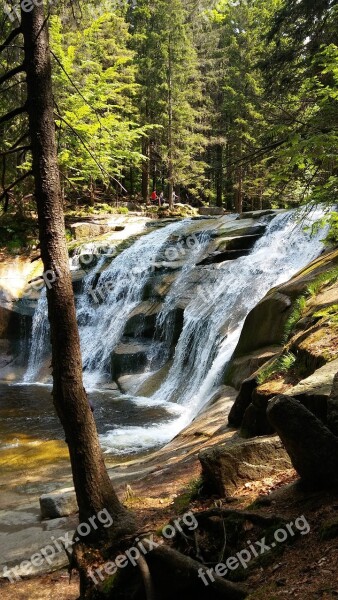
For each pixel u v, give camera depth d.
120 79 30.89
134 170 39.41
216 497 5.20
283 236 16.98
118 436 11.17
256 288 15.23
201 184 33.38
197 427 9.24
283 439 4.22
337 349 6.46
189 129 36.53
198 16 34.62
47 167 4.44
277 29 10.37
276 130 5.72
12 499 7.96
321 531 3.51
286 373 7.19
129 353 16.77
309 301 9.45
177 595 3.50
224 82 31.77
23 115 8.44
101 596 4.00
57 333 4.44
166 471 7.23
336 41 9.53
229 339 13.70
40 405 14.30
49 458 9.95
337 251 11.18
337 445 4.05
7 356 19.61
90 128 16.80
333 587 2.87
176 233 21.27
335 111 5.69
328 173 6.40
